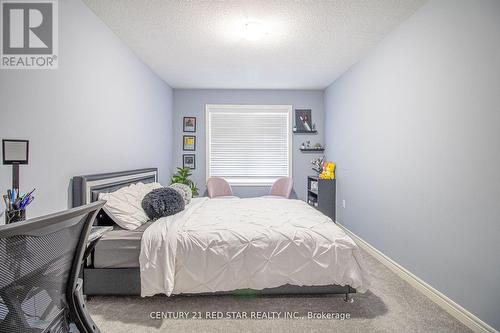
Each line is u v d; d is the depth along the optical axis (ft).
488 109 5.20
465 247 5.75
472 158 5.57
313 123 16.07
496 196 5.05
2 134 4.71
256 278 6.12
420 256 7.23
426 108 7.00
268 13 7.56
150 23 8.05
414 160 7.51
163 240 6.20
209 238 6.28
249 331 5.49
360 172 11.17
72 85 6.47
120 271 6.39
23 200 4.29
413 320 5.85
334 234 6.50
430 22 6.84
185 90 15.84
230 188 15.16
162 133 13.83
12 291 2.03
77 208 2.28
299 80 14.20
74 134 6.53
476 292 5.48
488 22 5.18
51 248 2.37
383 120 9.24
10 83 4.89
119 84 8.97
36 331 2.33
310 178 15.44
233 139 16.14
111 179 7.88
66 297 2.85
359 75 11.23
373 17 7.77
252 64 11.69
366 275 6.23
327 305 6.41
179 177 14.42
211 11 7.45
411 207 7.64
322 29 8.52
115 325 5.62
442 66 6.41
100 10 7.29
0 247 1.84
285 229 6.58
